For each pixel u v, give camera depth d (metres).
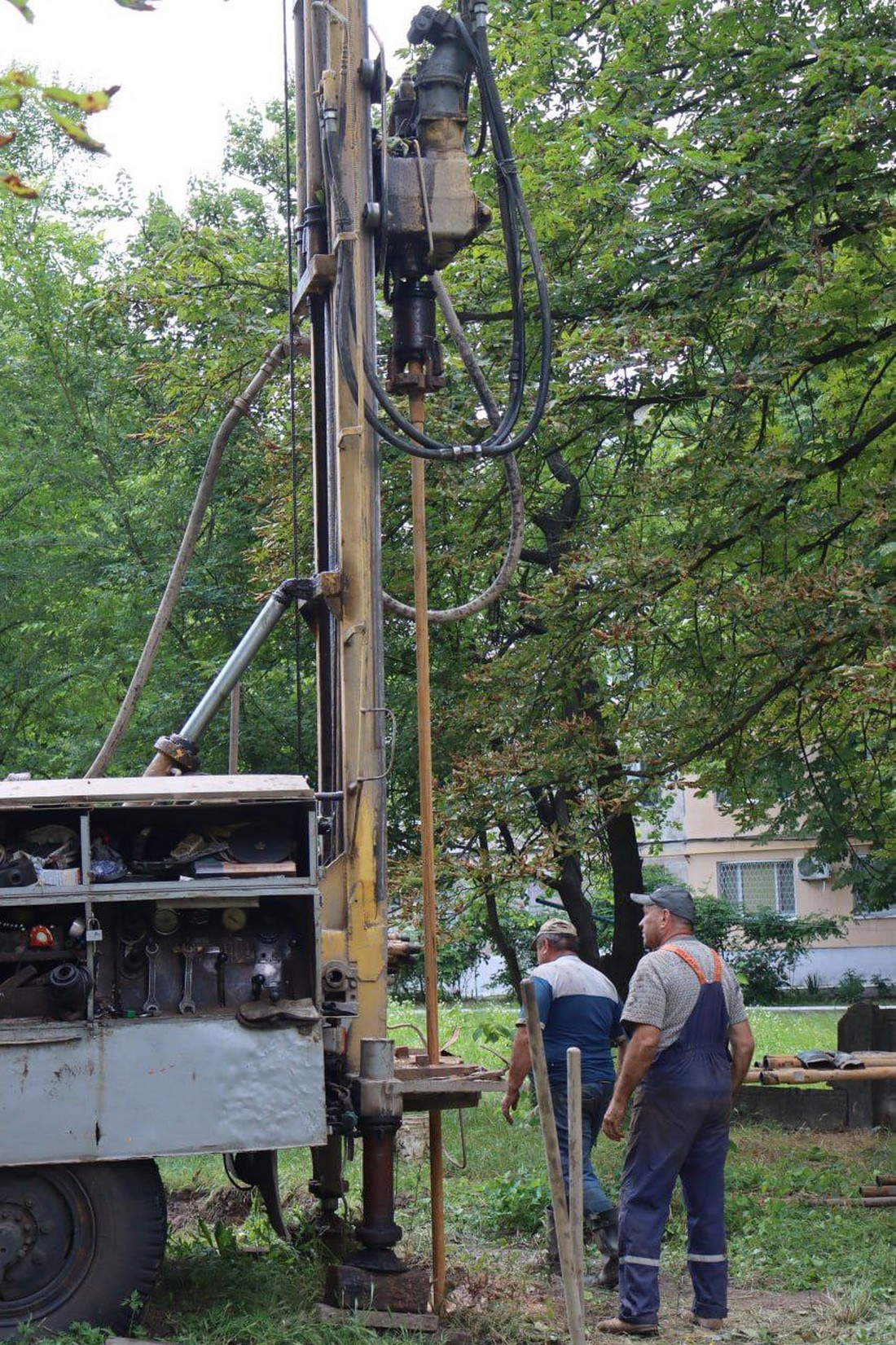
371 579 7.99
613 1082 8.76
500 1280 8.05
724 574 14.43
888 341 14.29
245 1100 6.77
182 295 17.77
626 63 15.01
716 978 7.56
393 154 8.30
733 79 14.84
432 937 7.91
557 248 14.87
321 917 7.51
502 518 14.65
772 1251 9.09
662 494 13.60
